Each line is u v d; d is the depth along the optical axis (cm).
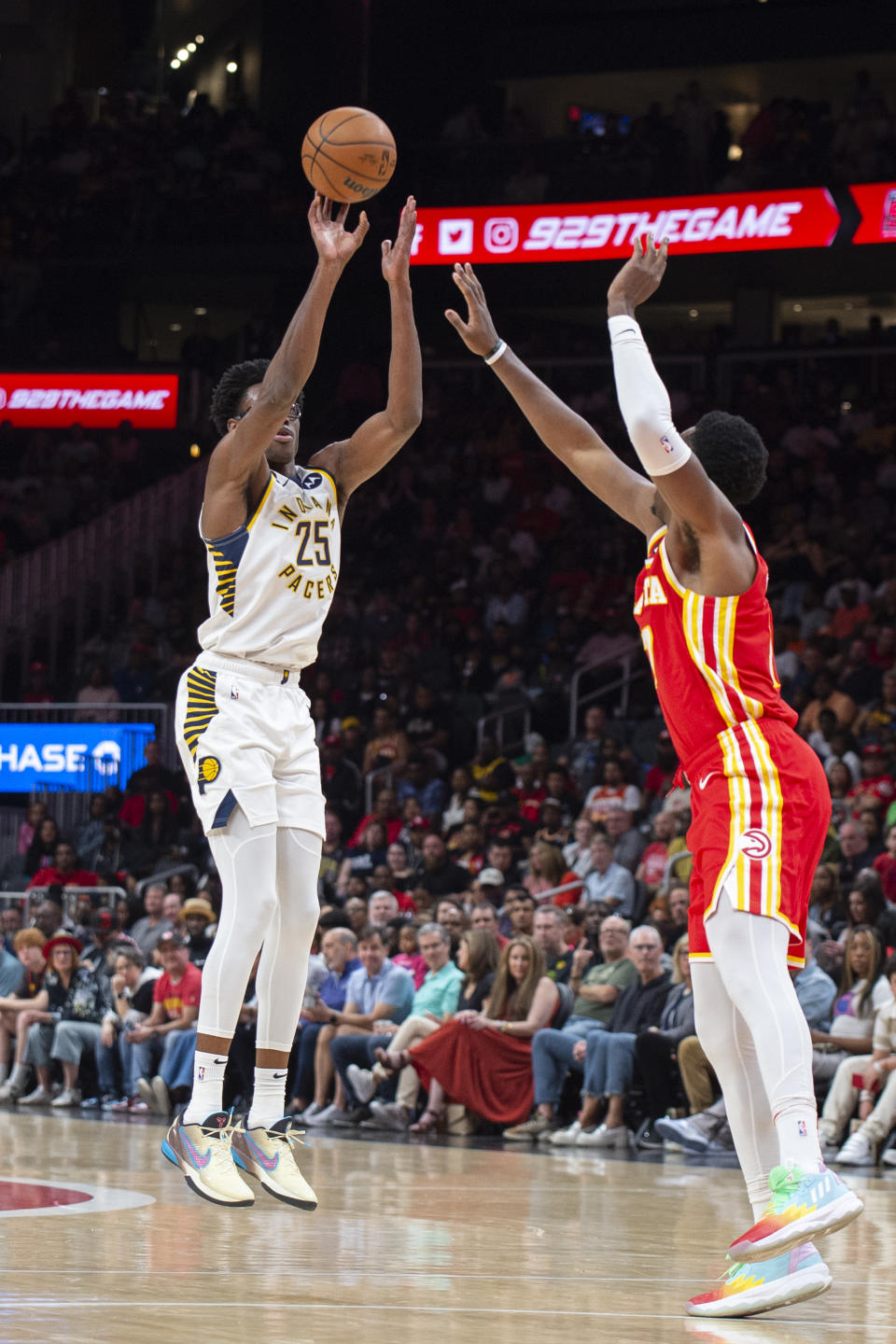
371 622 3300
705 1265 740
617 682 2934
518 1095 1722
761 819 617
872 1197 1142
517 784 2684
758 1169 640
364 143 709
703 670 631
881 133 3612
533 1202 1027
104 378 4016
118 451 3953
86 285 4225
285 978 732
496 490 3744
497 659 3112
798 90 4616
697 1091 1566
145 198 4131
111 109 4688
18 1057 2056
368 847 2458
